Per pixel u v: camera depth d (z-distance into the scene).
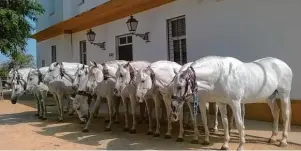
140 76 7.23
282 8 8.62
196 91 6.06
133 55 14.09
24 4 19.19
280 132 7.95
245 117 9.77
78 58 18.80
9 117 12.74
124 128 9.07
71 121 11.23
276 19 8.78
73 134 8.84
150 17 13.03
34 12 19.84
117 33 15.05
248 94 6.35
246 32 9.58
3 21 17.48
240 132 6.20
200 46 11.03
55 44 21.38
